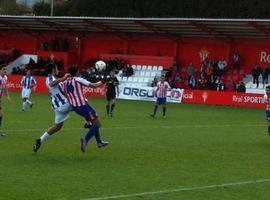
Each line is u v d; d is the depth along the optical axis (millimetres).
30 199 15680
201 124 42000
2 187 17078
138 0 132125
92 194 16516
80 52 94375
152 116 47500
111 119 43594
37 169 20281
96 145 27266
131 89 75188
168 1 129750
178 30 82750
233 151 27047
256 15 120188
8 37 100438
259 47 80500
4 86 31078
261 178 20016
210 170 21281
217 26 77188
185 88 79500
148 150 26297
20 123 37312
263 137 34031
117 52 91688
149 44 89312
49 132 23984
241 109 62781
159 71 83125
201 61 84875
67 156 23578
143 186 17906
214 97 70000
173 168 21453
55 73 25062
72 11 141000
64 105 23641
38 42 97875
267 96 30969
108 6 134750
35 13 152250
